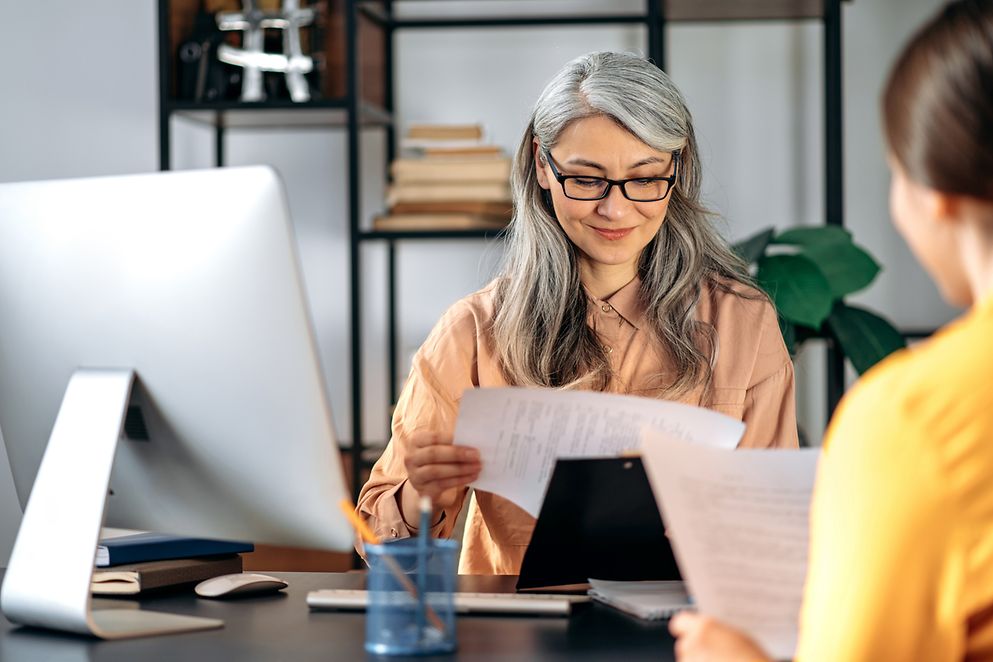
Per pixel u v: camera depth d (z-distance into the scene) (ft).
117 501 4.17
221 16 9.05
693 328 5.57
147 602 4.27
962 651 2.39
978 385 2.35
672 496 3.13
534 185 5.69
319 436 3.65
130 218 3.77
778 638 2.98
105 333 3.88
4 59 9.92
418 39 9.83
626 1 9.66
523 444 4.19
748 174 9.63
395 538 4.97
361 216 9.84
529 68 9.77
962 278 2.61
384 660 3.36
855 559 2.37
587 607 4.11
